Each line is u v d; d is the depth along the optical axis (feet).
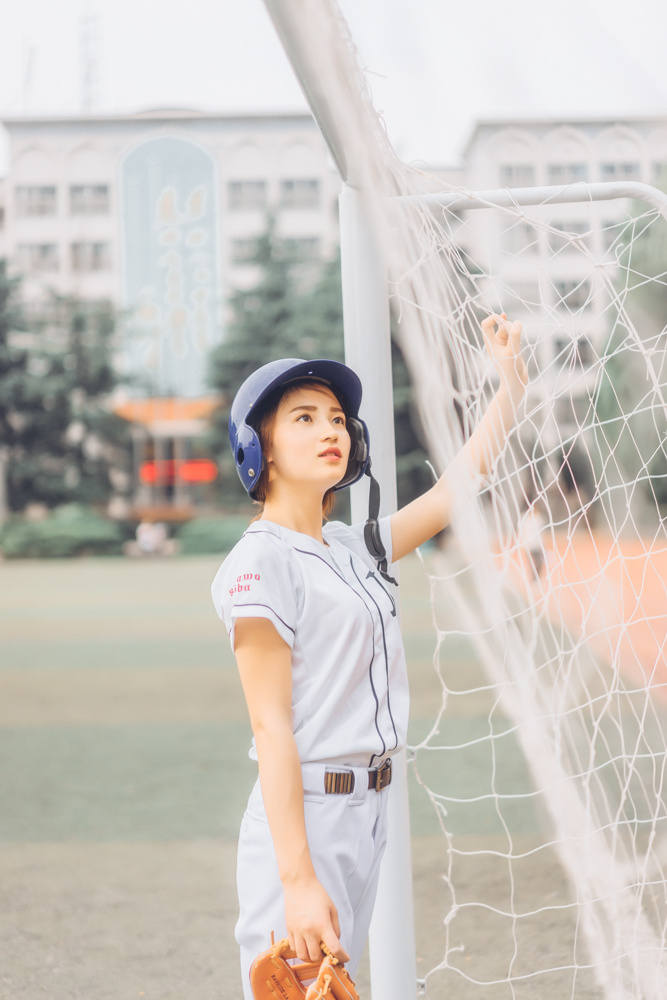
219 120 131.34
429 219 5.75
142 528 93.40
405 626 31.65
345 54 4.56
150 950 8.55
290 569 4.59
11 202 133.39
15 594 51.39
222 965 8.23
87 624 36.27
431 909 9.27
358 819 4.53
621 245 6.74
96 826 12.17
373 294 6.14
